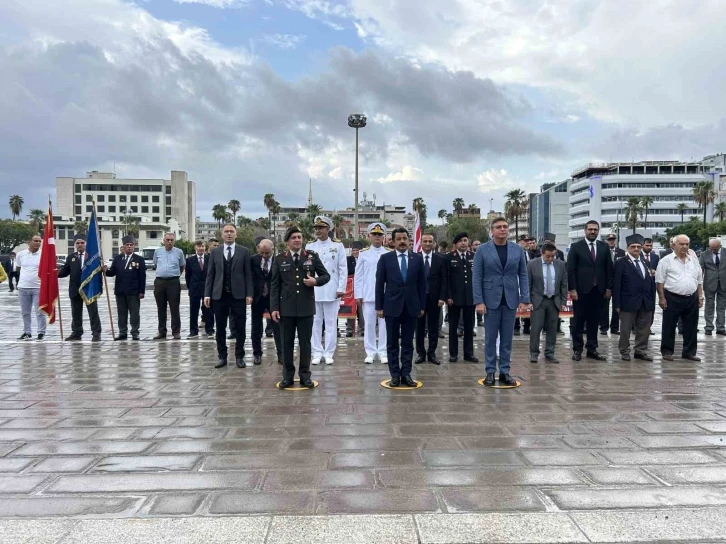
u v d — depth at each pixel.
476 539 3.02
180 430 4.91
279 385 6.62
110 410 5.58
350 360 8.55
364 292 8.33
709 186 80.75
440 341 10.84
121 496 3.56
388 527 3.15
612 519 3.24
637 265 8.44
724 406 5.72
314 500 3.49
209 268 7.99
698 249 62.75
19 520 3.25
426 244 8.69
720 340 10.45
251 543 2.98
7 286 31.06
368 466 4.05
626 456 4.25
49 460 4.19
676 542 3.00
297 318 6.62
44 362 8.31
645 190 98.38
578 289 8.51
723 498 3.53
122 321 10.76
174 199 126.38
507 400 6.00
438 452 4.34
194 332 11.32
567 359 8.69
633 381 6.98
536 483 3.75
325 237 8.38
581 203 108.25
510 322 6.74
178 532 3.10
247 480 3.80
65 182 120.81
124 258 10.67
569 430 4.90
